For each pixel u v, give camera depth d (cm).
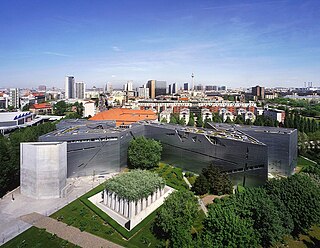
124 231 6988
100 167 11531
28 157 9069
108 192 8344
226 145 10506
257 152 9612
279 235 6069
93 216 7725
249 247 5553
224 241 5428
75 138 10881
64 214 7869
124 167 12419
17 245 6328
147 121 15425
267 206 6181
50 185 9012
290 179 7512
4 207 8319
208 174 9538
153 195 8419
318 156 14600
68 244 6406
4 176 9188
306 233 7212
